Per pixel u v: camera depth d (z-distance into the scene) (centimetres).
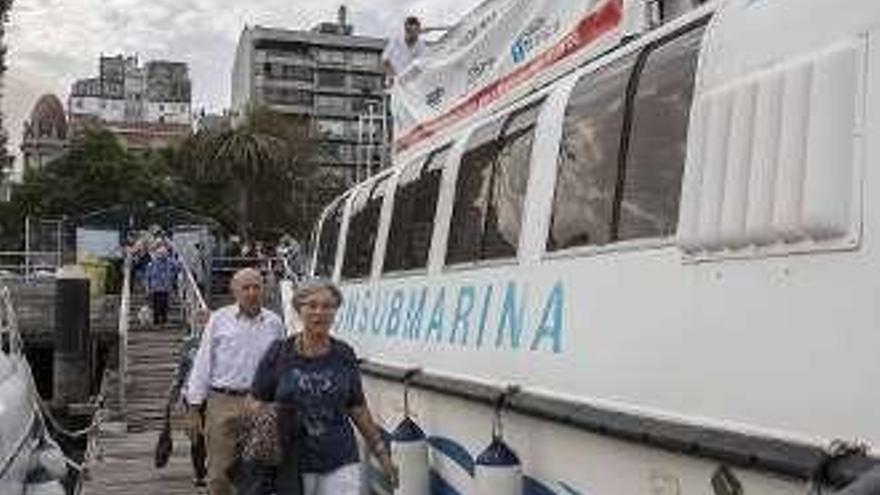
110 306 3222
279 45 13212
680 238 501
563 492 616
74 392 2406
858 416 396
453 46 985
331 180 7594
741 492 452
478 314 760
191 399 957
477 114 907
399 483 841
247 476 732
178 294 3141
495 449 679
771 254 444
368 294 1077
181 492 1370
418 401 873
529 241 687
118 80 17450
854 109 406
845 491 340
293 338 729
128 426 2027
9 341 882
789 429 428
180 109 17412
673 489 504
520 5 832
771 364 440
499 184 755
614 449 558
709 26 509
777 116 441
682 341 503
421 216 930
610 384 567
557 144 666
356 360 739
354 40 13338
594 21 712
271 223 7044
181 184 7381
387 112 1348
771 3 462
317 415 715
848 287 404
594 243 602
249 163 6931
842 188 407
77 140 7656
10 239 7538
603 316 582
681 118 525
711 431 471
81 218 4388
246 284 948
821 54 423
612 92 602
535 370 655
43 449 885
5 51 5041
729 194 466
